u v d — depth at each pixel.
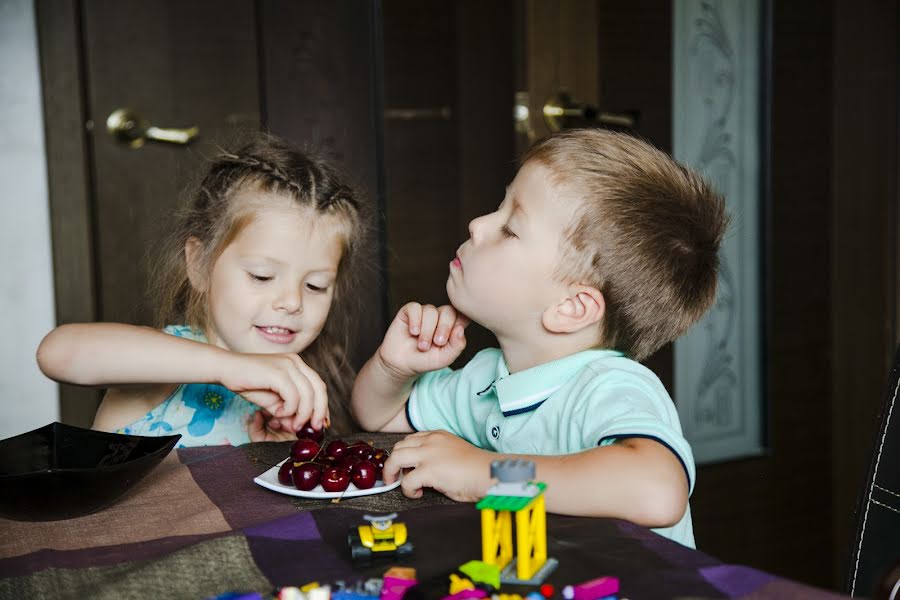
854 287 2.82
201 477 0.98
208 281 1.42
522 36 2.50
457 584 0.62
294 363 1.08
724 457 2.82
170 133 2.38
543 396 1.08
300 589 0.64
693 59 2.70
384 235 2.53
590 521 0.80
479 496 0.85
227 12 2.42
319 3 2.48
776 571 2.85
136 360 1.08
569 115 2.53
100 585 0.67
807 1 2.70
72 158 2.31
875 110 2.78
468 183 2.66
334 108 2.52
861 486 1.01
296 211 1.36
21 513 0.82
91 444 0.97
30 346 2.31
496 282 1.11
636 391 0.99
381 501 0.88
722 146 2.76
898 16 2.77
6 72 2.24
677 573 0.66
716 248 1.18
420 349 1.23
